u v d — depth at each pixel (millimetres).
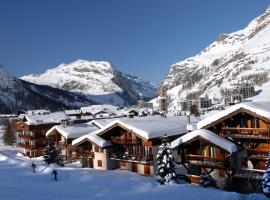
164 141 45656
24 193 42594
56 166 67938
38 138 93750
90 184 47719
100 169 62219
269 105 43062
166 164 44938
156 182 46125
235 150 41969
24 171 62344
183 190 40656
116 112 160500
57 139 81375
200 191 39844
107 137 62781
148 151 55500
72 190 43969
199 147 46812
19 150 109625
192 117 67188
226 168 43000
